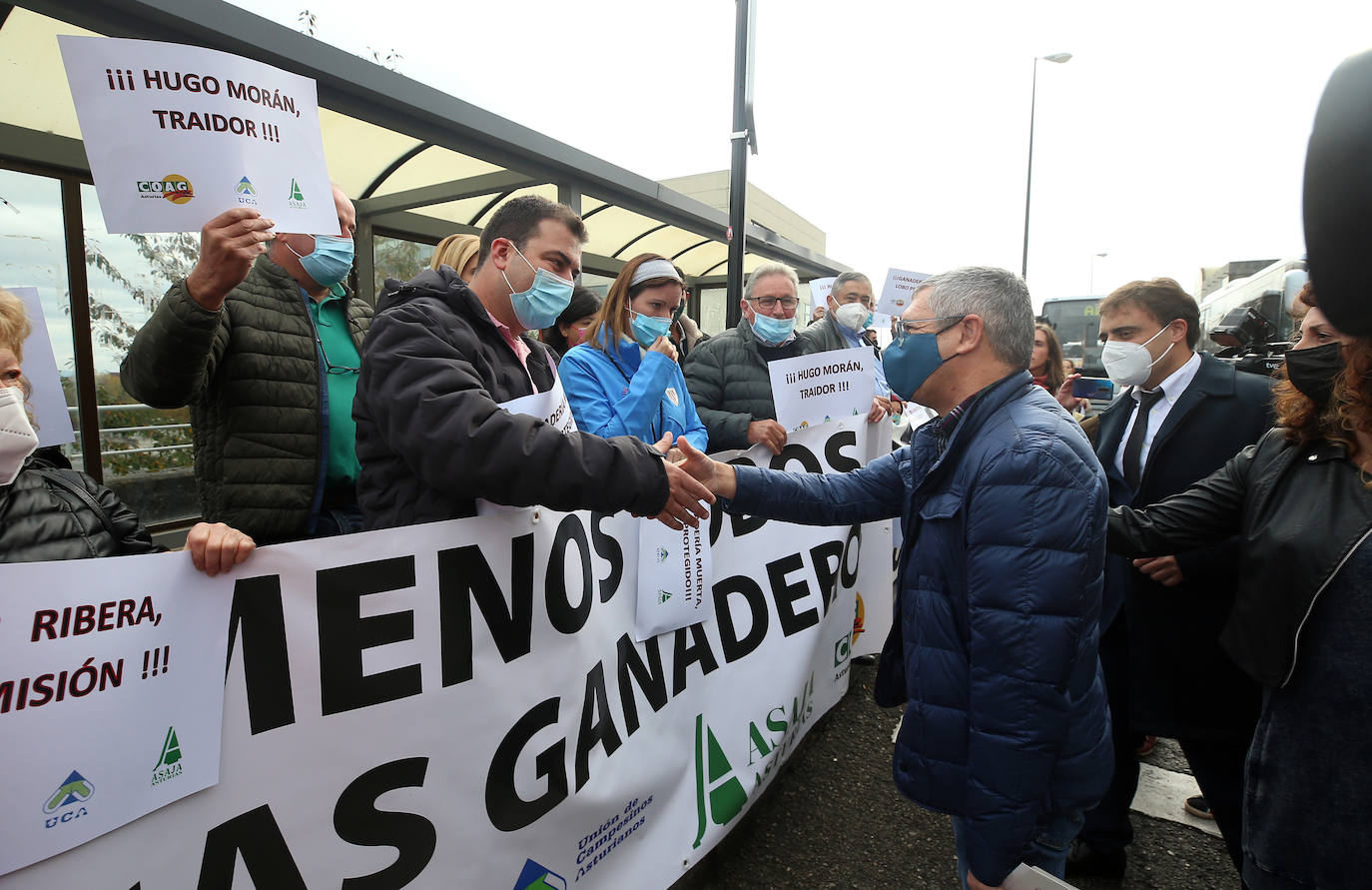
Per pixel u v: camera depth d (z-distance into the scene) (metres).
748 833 2.46
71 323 4.23
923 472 1.58
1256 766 1.31
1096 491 1.31
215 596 1.07
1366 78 0.46
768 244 8.90
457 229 6.73
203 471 1.83
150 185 1.30
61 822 0.91
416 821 1.31
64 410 1.53
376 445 1.37
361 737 1.24
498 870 1.44
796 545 2.46
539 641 1.50
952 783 1.43
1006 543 1.31
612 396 2.35
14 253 3.94
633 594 1.84
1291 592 1.24
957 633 1.44
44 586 0.90
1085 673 1.40
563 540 1.56
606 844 1.71
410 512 1.37
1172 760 3.15
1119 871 2.31
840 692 2.88
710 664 2.11
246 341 1.78
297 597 1.16
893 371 1.62
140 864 0.99
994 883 1.31
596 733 1.66
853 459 2.90
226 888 1.09
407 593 1.29
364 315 2.23
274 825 1.14
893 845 2.41
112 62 1.24
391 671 1.27
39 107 3.86
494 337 1.53
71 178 4.13
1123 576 2.16
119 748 0.97
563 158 5.38
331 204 1.54
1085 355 13.99
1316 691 1.20
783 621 2.40
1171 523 1.82
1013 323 1.48
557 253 1.58
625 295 2.44
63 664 0.91
